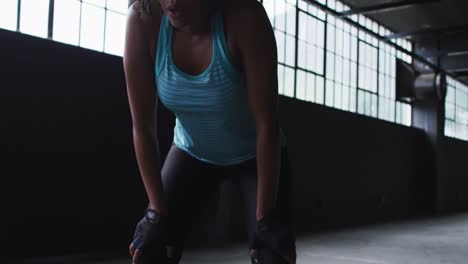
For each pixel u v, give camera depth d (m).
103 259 4.77
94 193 5.14
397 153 11.91
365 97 11.17
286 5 8.70
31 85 4.64
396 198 11.83
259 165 1.06
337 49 10.18
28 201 4.59
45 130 4.75
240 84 1.05
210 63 1.02
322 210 9.09
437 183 12.98
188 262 4.89
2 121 4.42
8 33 4.47
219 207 6.21
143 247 1.17
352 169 10.09
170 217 1.23
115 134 5.37
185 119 1.16
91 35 5.36
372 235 7.86
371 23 11.15
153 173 1.14
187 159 1.28
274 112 1.04
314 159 8.91
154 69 1.09
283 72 8.63
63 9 5.07
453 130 15.70
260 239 1.12
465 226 9.73
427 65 12.74
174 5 0.95
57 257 4.77
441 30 11.01
